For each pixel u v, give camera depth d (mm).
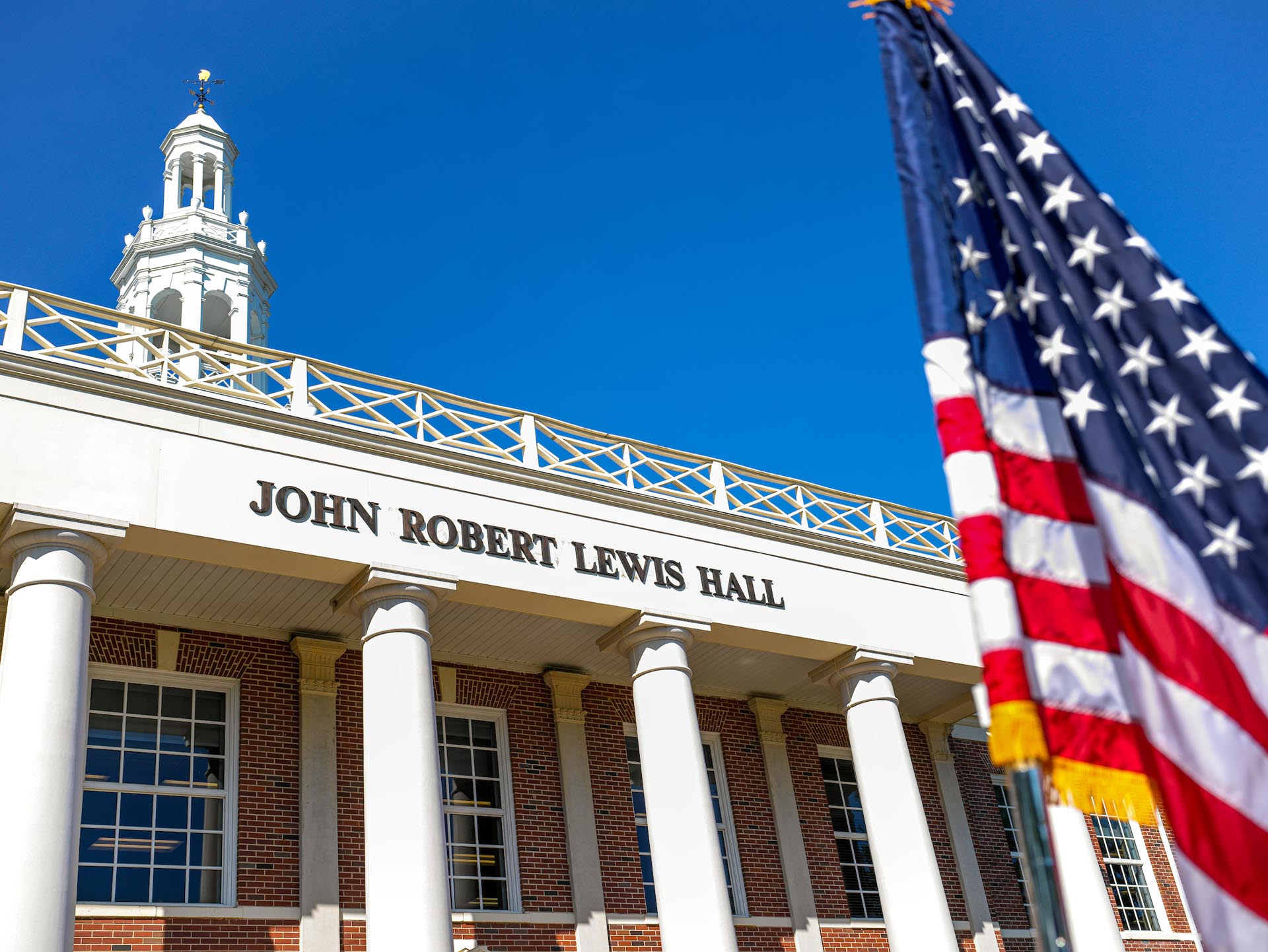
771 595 18672
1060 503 5531
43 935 10758
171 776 16078
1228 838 4891
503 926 17594
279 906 15844
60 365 13531
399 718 14094
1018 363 5836
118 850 15336
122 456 13602
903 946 17312
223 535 13875
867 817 18500
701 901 15297
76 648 12375
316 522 14664
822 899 21469
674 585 17641
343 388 16250
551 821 18984
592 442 18625
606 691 20734
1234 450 5508
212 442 14328
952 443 5496
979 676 20750
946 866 23797
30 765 11430
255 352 15766
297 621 17484
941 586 20984
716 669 21422
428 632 14992
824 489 21203
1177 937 25734
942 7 6707
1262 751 5023
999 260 6125
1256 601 5273
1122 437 5648
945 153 6285
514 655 19641
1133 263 5992
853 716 19188
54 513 12789
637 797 20438
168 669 16469
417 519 15523
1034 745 4801
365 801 13805
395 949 12797
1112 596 5352
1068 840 18359
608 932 18500
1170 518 5484
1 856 10953
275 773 16688
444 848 13570
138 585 15945
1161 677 5195
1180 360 5754
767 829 21547
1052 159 6305
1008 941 23828
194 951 14930
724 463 19953
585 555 16922
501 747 19188
